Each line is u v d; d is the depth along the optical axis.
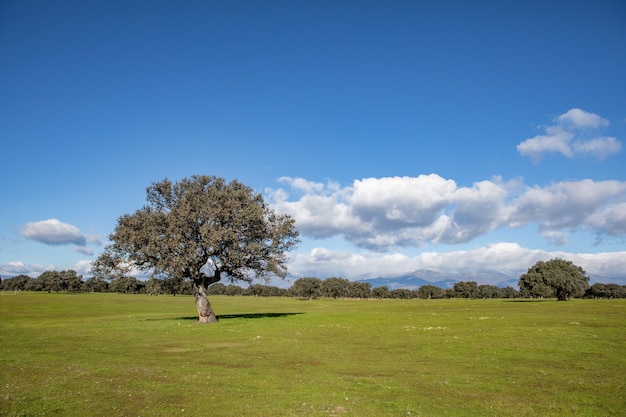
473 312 70.75
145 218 52.75
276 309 102.31
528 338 34.09
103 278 53.56
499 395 16.86
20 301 121.31
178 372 21.27
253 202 57.84
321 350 29.61
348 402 15.62
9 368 22.05
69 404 14.88
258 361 25.20
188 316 72.12
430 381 19.39
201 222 53.62
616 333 36.50
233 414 14.05
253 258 55.62
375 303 144.75
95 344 33.16
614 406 15.30
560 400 16.12
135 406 14.80
